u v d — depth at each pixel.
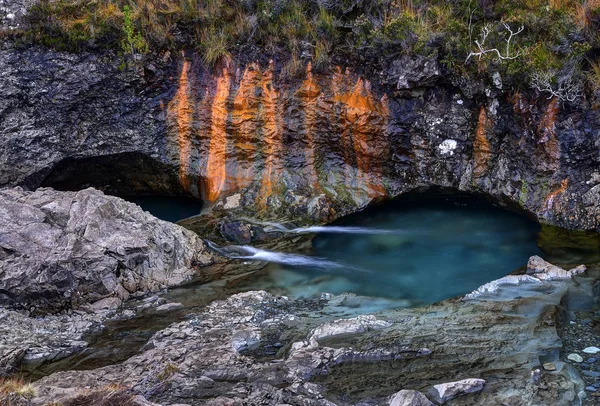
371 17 7.98
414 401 3.97
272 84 8.15
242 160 8.31
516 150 7.54
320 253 7.11
